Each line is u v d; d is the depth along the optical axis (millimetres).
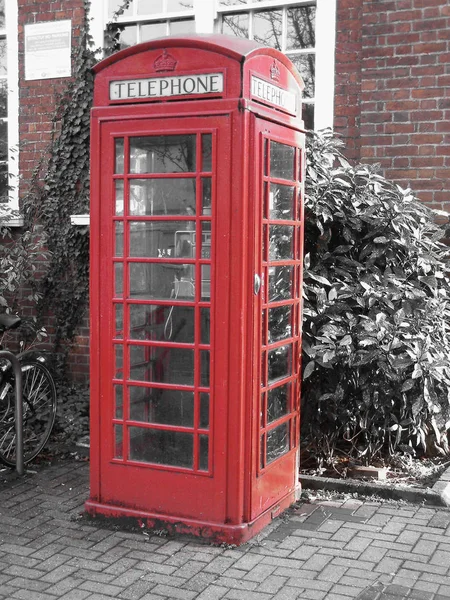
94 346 4383
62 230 7062
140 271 4238
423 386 4996
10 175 7215
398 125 5969
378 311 5121
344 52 6180
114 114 4191
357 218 5395
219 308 4043
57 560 3949
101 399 4383
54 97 7102
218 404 4086
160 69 4086
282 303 4484
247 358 4078
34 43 7180
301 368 5207
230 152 3947
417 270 5453
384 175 6023
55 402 5977
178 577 3742
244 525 4113
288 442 4688
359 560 3920
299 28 6453
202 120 3990
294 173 4594
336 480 4961
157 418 4277
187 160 4074
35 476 5414
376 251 5332
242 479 4109
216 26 6695
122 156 4215
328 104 6234
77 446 5992
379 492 4840
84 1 6980
